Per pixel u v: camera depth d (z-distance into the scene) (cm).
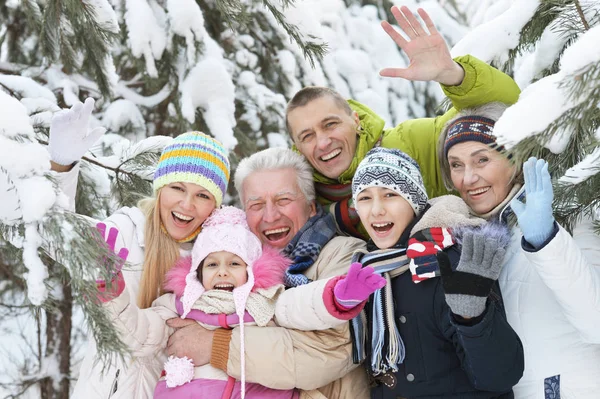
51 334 395
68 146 207
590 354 193
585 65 135
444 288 179
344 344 218
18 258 212
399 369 206
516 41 262
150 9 359
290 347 212
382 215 216
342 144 272
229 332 219
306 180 262
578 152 189
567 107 139
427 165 273
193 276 231
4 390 423
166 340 228
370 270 193
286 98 425
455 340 195
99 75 311
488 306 179
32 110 305
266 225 255
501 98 234
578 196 190
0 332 464
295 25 295
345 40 518
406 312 206
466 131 220
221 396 213
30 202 163
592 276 183
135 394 224
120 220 245
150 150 297
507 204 215
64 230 162
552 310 197
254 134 420
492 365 179
